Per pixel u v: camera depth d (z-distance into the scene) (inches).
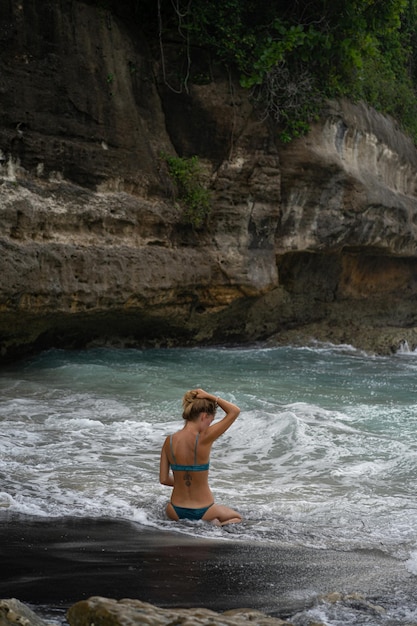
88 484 260.1
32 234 487.8
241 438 341.1
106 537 194.1
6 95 484.1
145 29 601.6
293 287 719.1
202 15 592.1
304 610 143.6
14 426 351.6
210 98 609.3
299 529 218.5
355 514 238.5
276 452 320.5
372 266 813.2
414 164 815.7
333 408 416.2
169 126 606.2
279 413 376.8
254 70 613.6
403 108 824.9
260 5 631.2
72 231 514.6
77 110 525.3
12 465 282.4
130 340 620.4
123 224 547.5
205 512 223.0
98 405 405.1
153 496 248.4
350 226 676.7
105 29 553.0
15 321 496.7
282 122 641.6
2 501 229.8
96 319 557.0
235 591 153.3
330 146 662.5
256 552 186.4
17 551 174.4
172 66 603.5
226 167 614.9
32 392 435.8
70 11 526.0
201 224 613.6
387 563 182.4
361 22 644.1
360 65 657.6
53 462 291.1
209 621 119.1
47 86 507.5
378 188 707.4
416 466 300.0
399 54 852.0
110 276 529.3
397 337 698.2
